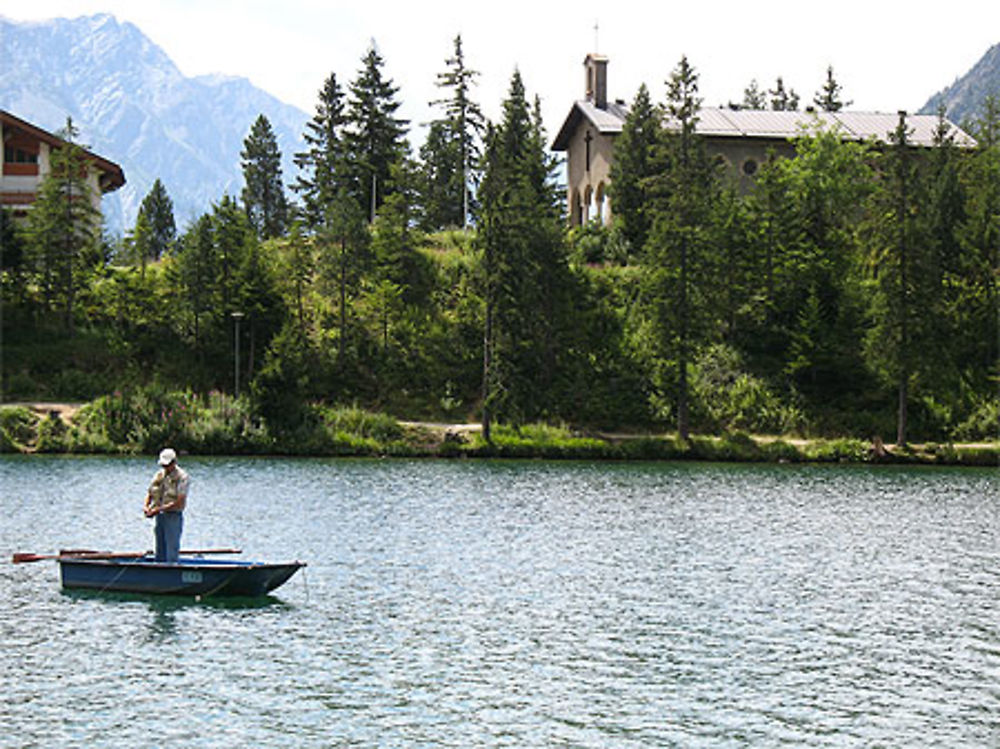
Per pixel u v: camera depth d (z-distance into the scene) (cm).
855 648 2156
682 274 6894
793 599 2603
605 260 8625
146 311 7519
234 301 7362
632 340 7631
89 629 2192
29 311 7475
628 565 3017
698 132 9362
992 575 2950
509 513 4044
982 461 6512
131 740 1568
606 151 9369
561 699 1797
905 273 6781
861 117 10212
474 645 2123
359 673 1919
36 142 8650
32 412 6406
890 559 3181
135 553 2630
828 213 8362
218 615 2325
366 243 7625
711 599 2589
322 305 7794
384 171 10300
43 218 7369
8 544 3180
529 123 9844
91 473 5125
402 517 3872
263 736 1595
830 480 5481
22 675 1875
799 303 7769
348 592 2583
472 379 7438
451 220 10681
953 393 7281
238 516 3819
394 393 7269
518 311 7081
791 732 1658
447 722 1672
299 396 6731
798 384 7344
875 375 7350
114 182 9938
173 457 2519
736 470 5959
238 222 7594
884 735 1652
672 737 1625
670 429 7044
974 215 8406
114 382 7081
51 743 1552
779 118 9944
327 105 10562
